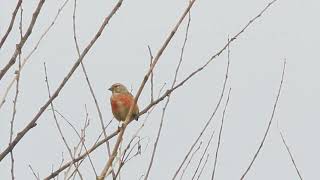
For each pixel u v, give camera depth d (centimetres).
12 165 693
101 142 827
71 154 805
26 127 677
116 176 755
